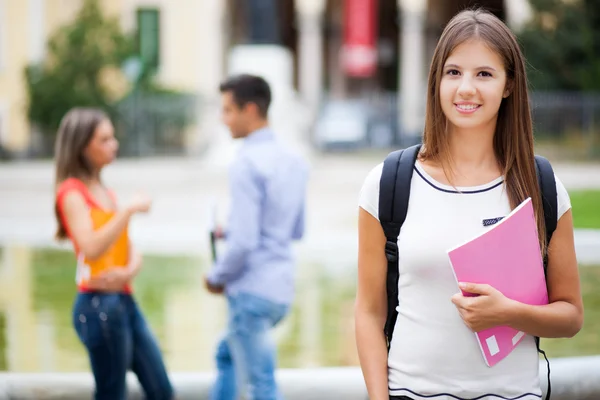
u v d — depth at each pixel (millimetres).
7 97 45281
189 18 49719
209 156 32281
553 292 3451
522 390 3293
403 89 52969
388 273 3412
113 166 38469
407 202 3346
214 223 5953
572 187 27297
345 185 29281
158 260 14867
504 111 3393
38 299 12008
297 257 15039
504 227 3215
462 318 3221
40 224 19031
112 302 5090
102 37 44125
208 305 11453
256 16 27391
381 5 63312
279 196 5645
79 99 42969
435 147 3377
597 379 5102
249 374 5594
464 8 3545
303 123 29531
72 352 9250
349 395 5457
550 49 45250
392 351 3406
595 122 43750
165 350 9164
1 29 45500
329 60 62469
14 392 5500
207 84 49750
